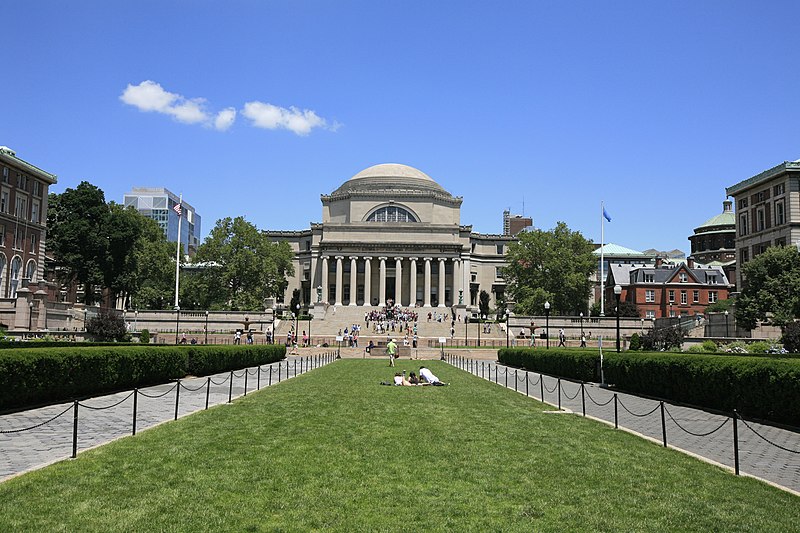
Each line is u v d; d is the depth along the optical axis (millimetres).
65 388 27375
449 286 130375
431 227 128125
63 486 13273
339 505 12383
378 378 42969
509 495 13242
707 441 20094
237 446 17781
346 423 22250
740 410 25531
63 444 18234
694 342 66562
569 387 38688
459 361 67375
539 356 51406
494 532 10984
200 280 112312
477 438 19625
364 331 101688
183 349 41188
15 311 66500
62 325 73188
